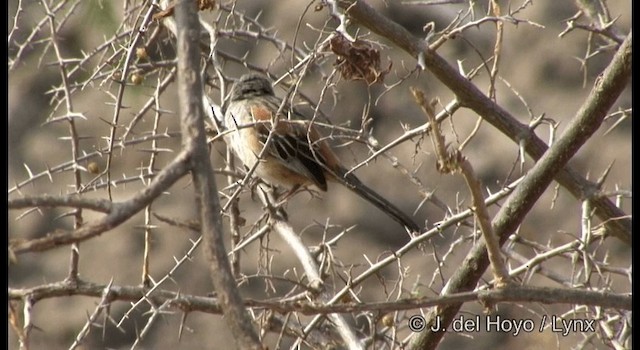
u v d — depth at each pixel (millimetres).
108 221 5062
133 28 8844
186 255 8375
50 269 19359
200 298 7430
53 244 4984
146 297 7523
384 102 19375
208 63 10102
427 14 18984
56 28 9422
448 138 17672
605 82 8938
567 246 9016
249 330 5219
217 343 17266
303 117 11133
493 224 9250
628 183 19375
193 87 5555
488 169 19875
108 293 7297
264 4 18828
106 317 7531
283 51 10609
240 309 5250
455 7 18266
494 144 20047
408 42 9133
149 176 8586
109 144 8461
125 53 9320
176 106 17875
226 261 5316
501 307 11852
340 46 7988
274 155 10797
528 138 9617
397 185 19406
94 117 18000
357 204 19719
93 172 8672
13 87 19375
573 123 9055
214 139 8602
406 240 19391
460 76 9375
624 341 9164
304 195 19906
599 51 9867
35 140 19469
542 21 20594
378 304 6953
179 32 5676
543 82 20516
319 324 9680
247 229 14484
